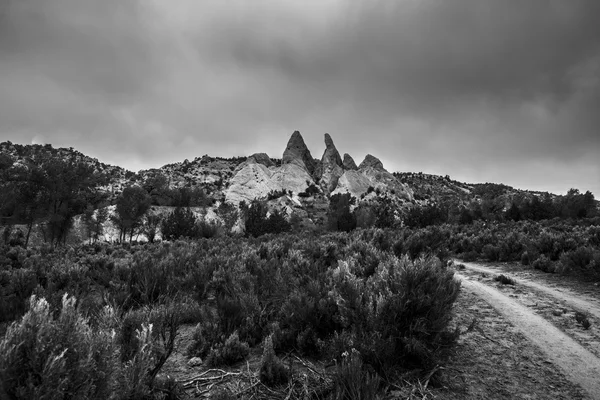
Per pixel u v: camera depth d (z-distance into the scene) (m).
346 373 2.68
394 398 2.72
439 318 3.47
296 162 175.38
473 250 13.54
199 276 6.32
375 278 4.61
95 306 4.28
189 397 2.73
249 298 4.62
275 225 39.41
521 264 11.04
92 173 45.50
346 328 3.89
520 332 4.60
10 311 4.44
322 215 118.06
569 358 3.73
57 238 41.69
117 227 48.50
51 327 1.90
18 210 39.91
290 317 4.02
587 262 8.87
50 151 187.38
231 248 11.64
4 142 180.88
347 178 160.25
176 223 28.88
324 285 4.66
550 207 37.22
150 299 5.54
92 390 1.91
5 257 9.27
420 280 3.78
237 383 2.97
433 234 9.86
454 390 2.95
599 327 4.79
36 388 1.66
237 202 125.50
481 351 3.91
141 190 49.22
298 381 2.98
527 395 2.93
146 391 2.42
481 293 7.08
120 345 2.79
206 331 3.97
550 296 6.72
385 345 3.09
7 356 1.70
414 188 195.38
